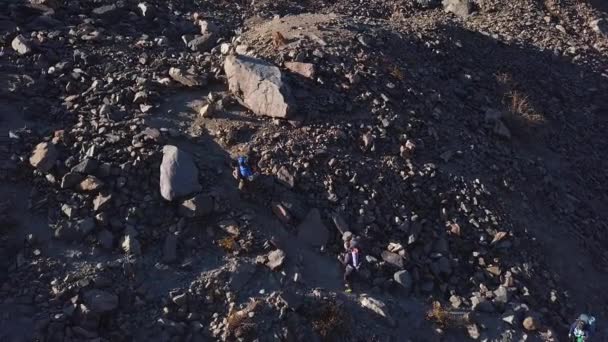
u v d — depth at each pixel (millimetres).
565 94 18969
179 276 10781
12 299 9859
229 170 12484
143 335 9984
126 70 14289
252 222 11773
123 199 11391
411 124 14492
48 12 15664
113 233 11039
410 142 13852
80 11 16297
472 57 18734
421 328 11070
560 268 13156
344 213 12352
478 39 19859
